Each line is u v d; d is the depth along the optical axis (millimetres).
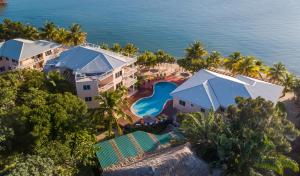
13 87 43594
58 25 136125
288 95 65188
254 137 28578
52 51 75000
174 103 54750
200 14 155250
